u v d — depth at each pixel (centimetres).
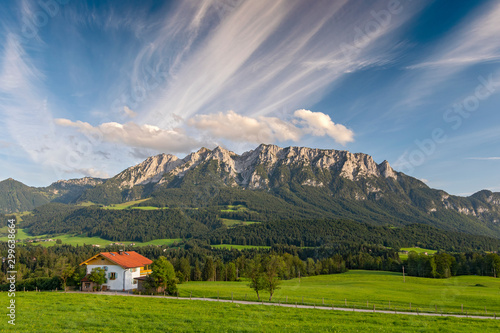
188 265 12938
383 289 8831
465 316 4744
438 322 3919
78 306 4119
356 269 16412
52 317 3425
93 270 7262
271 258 5709
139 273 7812
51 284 7525
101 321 3303
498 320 4206
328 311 4503
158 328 3064
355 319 3925
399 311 5094
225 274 13300
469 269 13825
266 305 4922
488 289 9119
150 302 4731
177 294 6312
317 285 10162
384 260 16612
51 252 16862
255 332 3019
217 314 3884
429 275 13025
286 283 11131
